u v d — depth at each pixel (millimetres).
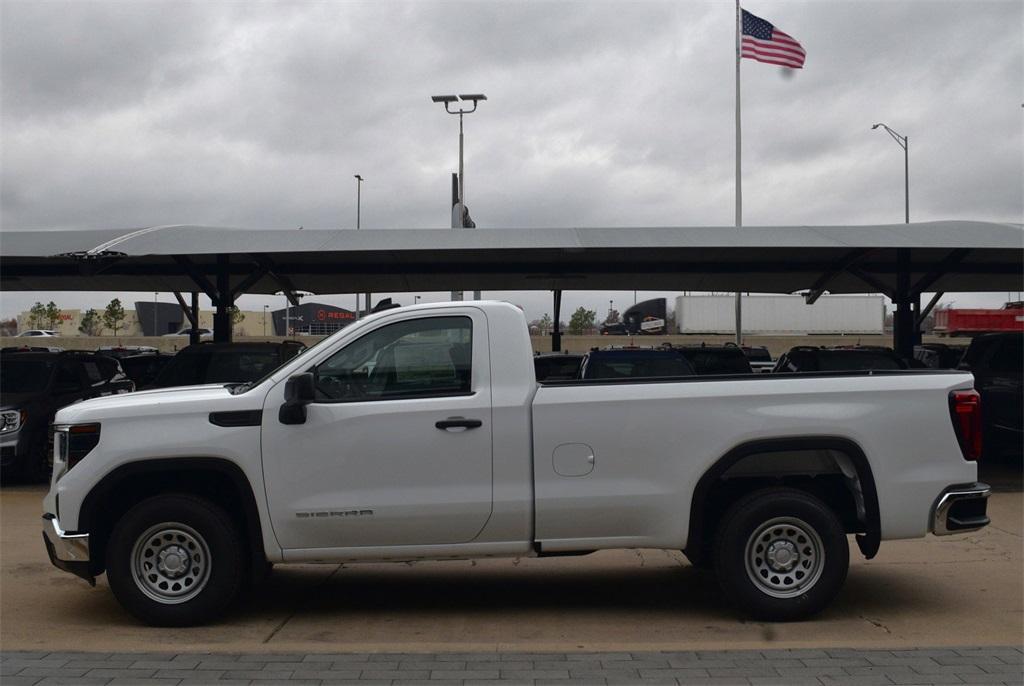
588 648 5781
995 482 12883
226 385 6895
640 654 5602
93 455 6184
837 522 6242
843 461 6375
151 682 5094
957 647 5695
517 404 6184
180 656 5562
